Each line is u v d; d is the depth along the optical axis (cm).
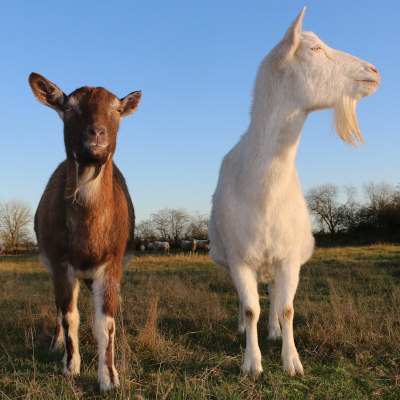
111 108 193
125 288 419
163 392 173
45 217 210
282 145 199
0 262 1075
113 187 209
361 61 199
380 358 211
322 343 227
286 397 176
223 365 206
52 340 242
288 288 206
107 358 190
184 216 2120
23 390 181
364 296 347
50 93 197
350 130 197
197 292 355
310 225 249
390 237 1758
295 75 197
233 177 213
